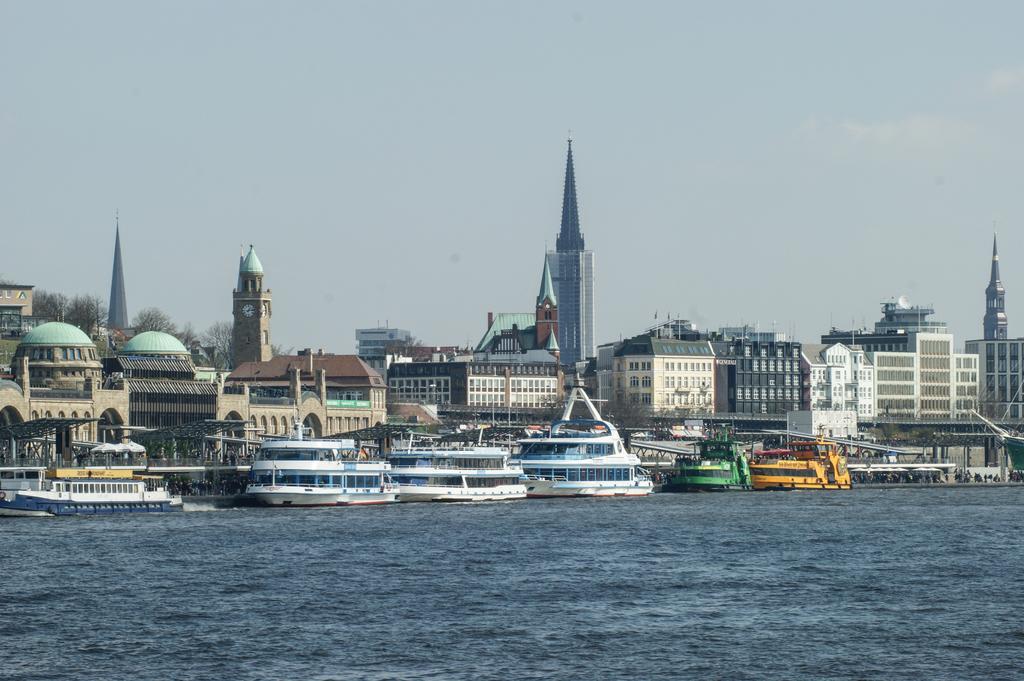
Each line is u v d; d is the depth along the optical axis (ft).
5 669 652.89
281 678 639.35
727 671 653.71
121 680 636.89
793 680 640.58
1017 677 646.74
